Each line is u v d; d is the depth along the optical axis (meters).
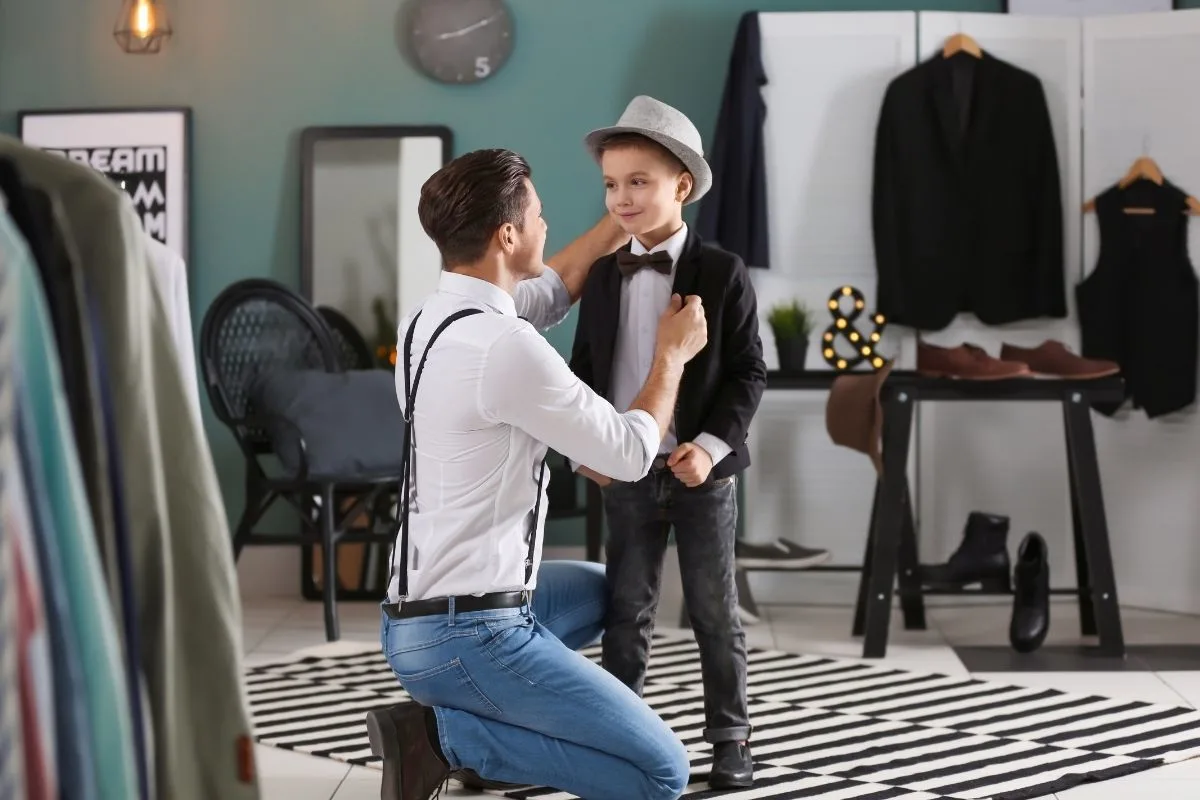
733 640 2.85
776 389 4.85
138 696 1.23
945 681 3.89
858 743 3.25
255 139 5.42
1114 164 5.08
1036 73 5.12
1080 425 4.22
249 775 1.36
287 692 3.83
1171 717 3.46
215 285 5.45
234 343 4.88
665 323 2.48
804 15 5.10
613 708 2.31
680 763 2.36
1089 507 4.20
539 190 5.40
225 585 1.37
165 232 5.39
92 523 1.22
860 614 4.57
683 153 2.66
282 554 5.47
